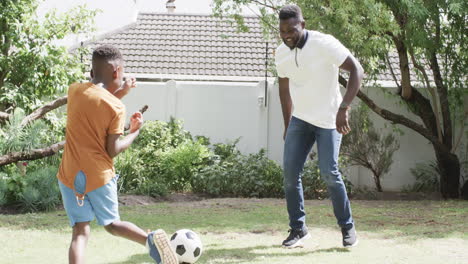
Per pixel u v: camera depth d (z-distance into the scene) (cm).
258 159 998
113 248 440
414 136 1100
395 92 1084
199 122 1107
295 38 418
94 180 302
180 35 1499
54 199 715
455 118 1078
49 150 711
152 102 1103
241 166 968
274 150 1105
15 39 890
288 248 445
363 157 1047
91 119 302
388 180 1098
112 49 321
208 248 444
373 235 517
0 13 883
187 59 1395
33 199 693
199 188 961
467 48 949
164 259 302
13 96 886
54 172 742
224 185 943
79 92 306
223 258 402
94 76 323
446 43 975
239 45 1474
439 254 427
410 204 816
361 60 925
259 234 520
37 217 627
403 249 446
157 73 1326
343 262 390
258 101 1097
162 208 725
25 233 512
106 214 307
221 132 1107
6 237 491
